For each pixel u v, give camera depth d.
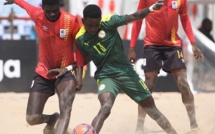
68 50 18.17
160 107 28.17
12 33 37.59
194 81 34.88
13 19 37.66
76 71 18.23
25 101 30.19
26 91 33.59
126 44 33.78
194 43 21.42
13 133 21.92
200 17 40.59
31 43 33.78
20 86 33.56
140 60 33.84
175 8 20.89
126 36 37.06
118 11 37.44
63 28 17.80
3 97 31.47
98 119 16.67
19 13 38.94
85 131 15.59
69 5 38.22
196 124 21.17
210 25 36.66
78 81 17.95
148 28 21.36
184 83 20.98
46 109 27.61
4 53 33.41
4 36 38.78
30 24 38.91
